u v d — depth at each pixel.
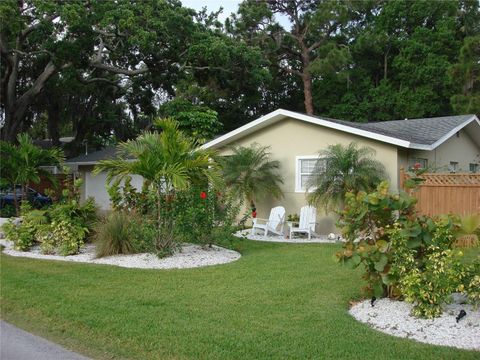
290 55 38.31
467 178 11.98
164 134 9.77
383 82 34.66
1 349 5.18
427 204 12.27
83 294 7.02
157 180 9.62
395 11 35.28
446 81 31.61
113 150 27.95
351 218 6.21
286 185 15.51
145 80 29.14
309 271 8.44
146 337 5.24
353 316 5.98
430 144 13.73
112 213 10.70
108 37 24.02
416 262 5.73
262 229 14.45
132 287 7.40
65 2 21.33
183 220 9.94
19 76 28.98
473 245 7.02
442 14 34.47
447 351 4.74
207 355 4.75
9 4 19.91
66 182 12.27
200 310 6.14
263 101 39.22
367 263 6.05
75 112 33.50
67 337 5.48
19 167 15.34
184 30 24.00
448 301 5.52
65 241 10.41
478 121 17.12
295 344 4.96
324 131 14.73
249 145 16.23
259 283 7.57
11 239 11.34
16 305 6.64
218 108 34.25
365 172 12.58
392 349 4.81
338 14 34.62
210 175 9.98
